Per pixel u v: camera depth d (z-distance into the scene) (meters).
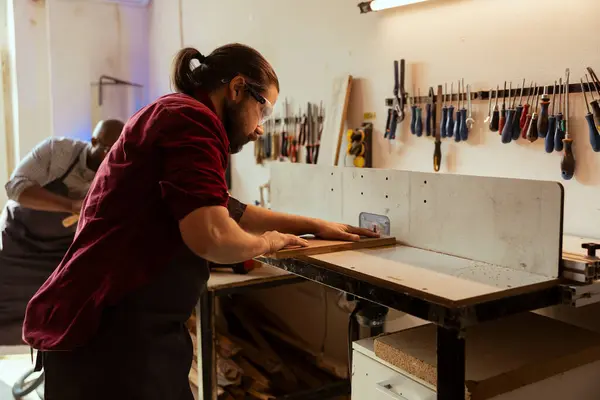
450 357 1.12
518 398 1.27
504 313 1.14
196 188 1.09
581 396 1.39
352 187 1.82
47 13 4.04
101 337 1.22
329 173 1.91
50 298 1.24
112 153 1.23
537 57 1.76
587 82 1.63
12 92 4.21
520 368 1.27
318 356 2.71
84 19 4.17
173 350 1.31
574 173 1.69
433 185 1.54
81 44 4.18
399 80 2.19
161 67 4.21
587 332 1.48
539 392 1.31
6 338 2.64
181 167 1.10
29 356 3.24
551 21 1.71
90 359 1.23
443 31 2.04
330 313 2.66
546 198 1.24
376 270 1.33
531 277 1.25
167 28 4.07
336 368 2.57
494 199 1.37
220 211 1.11
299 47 2.73
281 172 2.14
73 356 1.24
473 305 1.08
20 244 2.62
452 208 1.49
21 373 3.03
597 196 1.64
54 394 1.27
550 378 1.32
